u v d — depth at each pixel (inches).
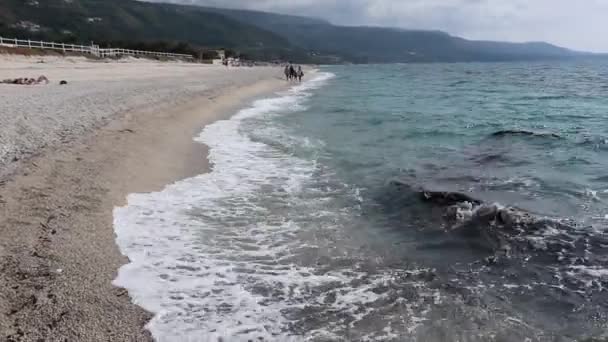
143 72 1512.1
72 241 222.2
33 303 167.8
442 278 210.1
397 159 443.5
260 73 2330.2
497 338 164.4
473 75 2938.0
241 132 589.6
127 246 231.5
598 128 629.9
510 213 276.5
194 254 232.2
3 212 235.6
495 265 220.7
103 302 176.2
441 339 164.6
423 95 1275.8
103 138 429.4
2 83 810.8
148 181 346.6
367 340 165.3
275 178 378.0
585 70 3769.7
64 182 298.2
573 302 186.1
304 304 189.3
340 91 1430.9
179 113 677.9
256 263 225.9
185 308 181.2
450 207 293.9
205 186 350.6
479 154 461.1
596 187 337.1
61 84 868.0
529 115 795.4
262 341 163.9
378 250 242.7
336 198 328.2
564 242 240.2
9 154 328.2
